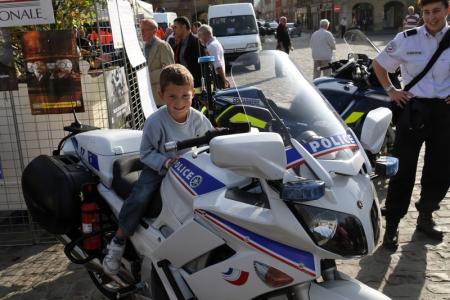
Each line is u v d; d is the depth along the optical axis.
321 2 54.56
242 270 2.22
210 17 18.80
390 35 40.00
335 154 2.29
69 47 4.51
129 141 3.44
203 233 2.37
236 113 2.64
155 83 7.41
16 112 4.97
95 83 5.25
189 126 2.91
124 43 5.64
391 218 4.25
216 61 7.16
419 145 4.18
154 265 2.69
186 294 2.57
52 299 3.79
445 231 4.54
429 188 4.35
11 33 5.33
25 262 4.41
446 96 4.04
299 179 2.14
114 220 3.28
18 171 5.06
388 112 2.68
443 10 3.88
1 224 5.22
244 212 2.21
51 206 3.27
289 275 2.13
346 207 2.14
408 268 3.95
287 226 2.09
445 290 3.63
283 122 2.44
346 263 4.06
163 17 18.95
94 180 3.34
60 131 5.09
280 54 2.88
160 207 2.80
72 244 3.30
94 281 3.57
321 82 5.89
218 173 2.43
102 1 5.39
